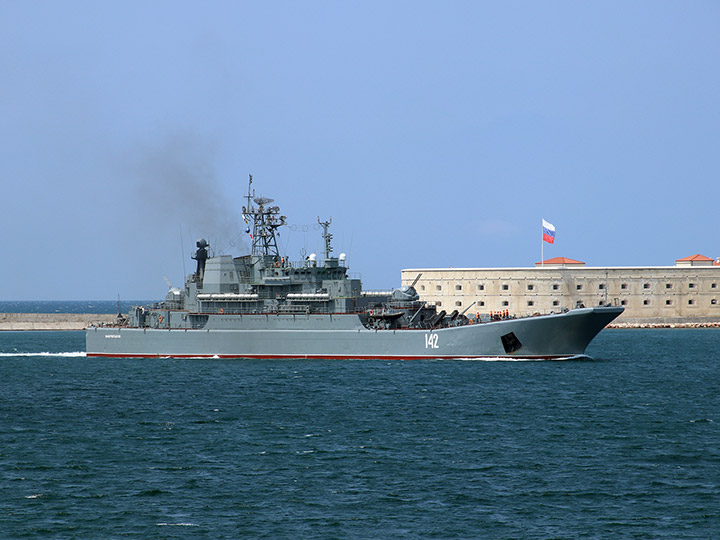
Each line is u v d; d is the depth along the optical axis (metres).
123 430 171.00
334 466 140.38
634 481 130.75
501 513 116.75
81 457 147.88
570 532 109.69
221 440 160.38
